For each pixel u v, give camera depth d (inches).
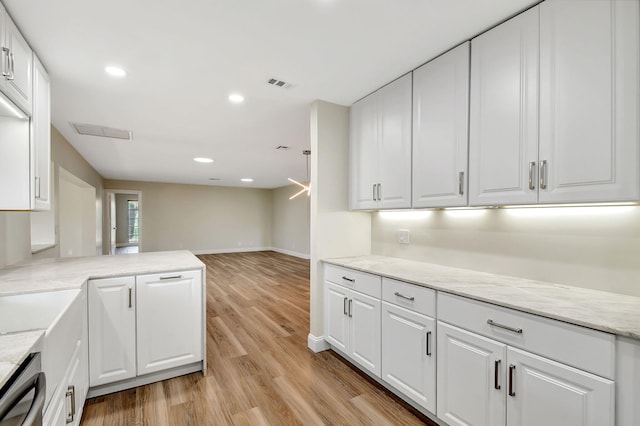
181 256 110.0
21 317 62.7
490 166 65.9
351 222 113.1
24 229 103.4
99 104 107.4
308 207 335.0
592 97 51.3
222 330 128.0
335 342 101.6
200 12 59.6
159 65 80.5
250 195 400.8
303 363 99.1
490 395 56.9
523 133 60.3
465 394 61.4
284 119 124.8
